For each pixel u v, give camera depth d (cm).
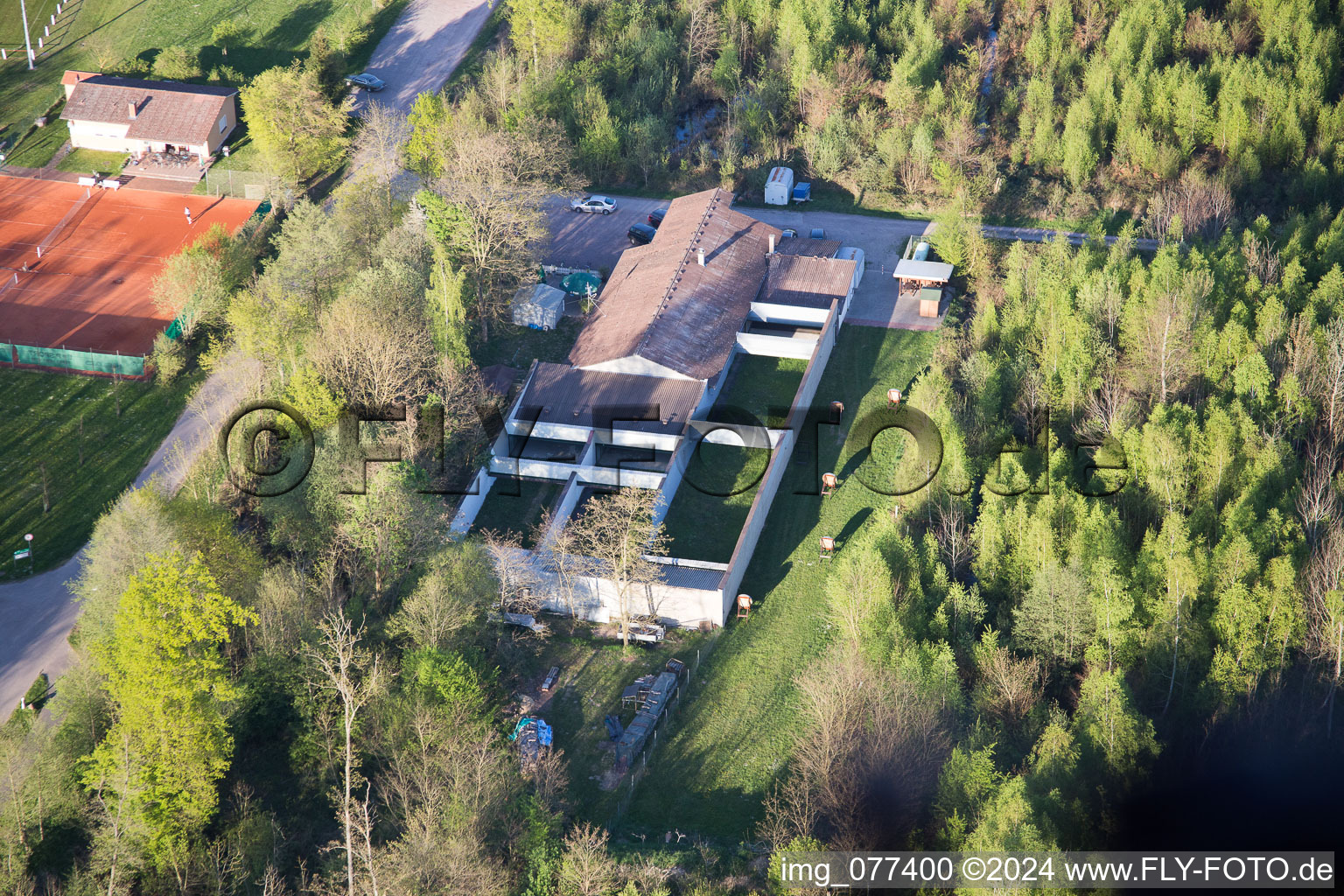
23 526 10725
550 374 11606
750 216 14975
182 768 7875
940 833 7625
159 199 15425
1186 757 8588
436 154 14600
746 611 9644
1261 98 15462
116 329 13150
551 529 9819
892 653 8462
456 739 8062
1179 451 10162
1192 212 13825
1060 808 7738
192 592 8081
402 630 8831
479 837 7450
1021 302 12456
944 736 8138
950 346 12106
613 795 8325
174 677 7731
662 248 13225
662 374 11512
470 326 12350
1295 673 8931
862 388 12075
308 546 9838
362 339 10656
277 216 14675
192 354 12600
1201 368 11475
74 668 8862
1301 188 14588
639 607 9581
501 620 9406
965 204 14700
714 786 8406
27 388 12206
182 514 9325
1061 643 9038
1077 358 11312
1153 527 9919
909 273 13088
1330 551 9138
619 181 15725
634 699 8906
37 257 14275
